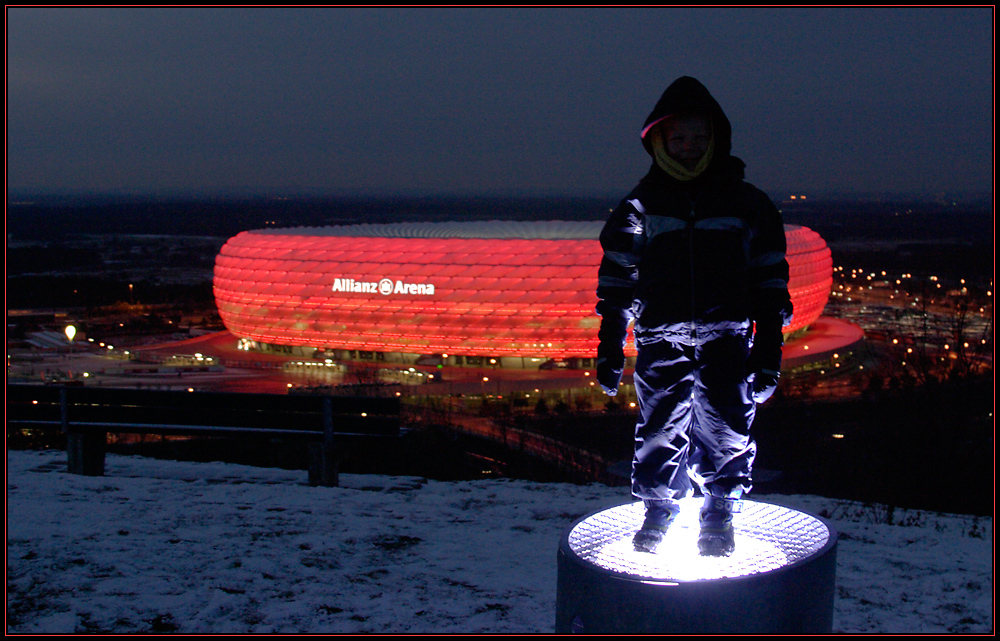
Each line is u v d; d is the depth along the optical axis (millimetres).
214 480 12289
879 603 6918
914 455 31203
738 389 4512
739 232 4574
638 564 4406
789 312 4668
